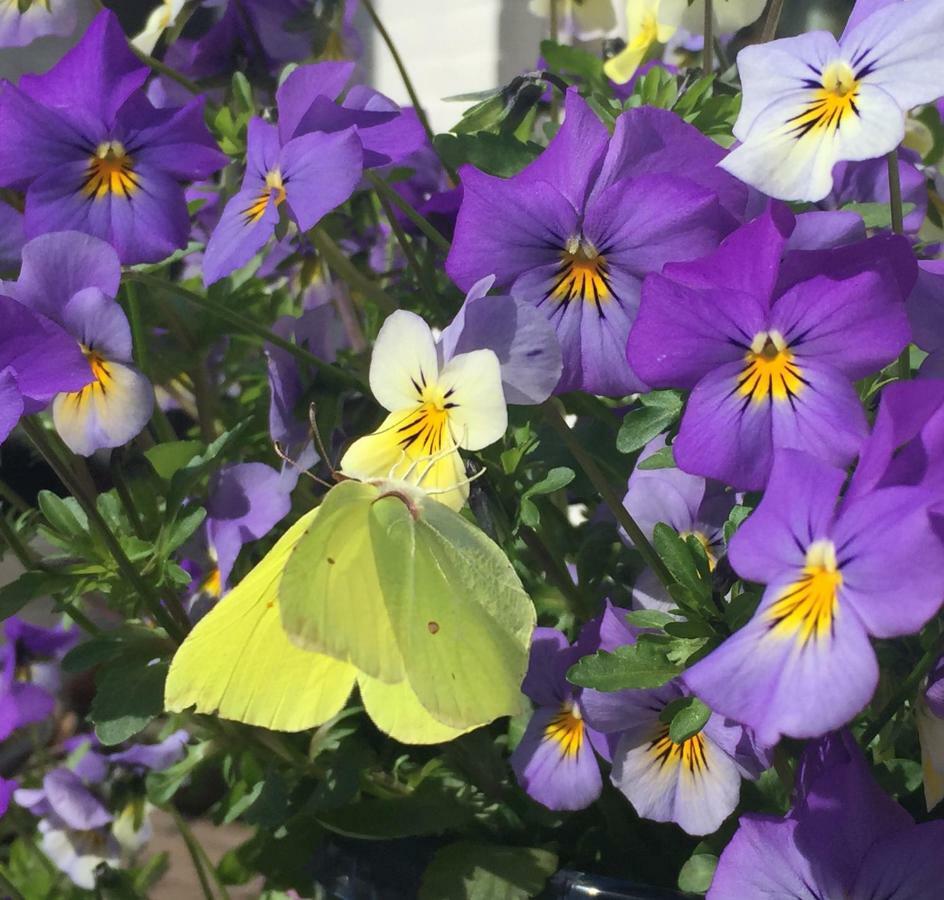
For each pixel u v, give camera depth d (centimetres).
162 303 20
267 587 14
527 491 14
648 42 22
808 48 12
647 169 13
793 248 12
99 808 24
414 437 13
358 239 23
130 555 16
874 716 13
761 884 12
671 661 12
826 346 11
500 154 17
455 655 14
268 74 22
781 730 9
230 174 20
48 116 16
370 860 17
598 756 16
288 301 22
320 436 18
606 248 13
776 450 10
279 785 17
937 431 10
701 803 14
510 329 12
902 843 12
